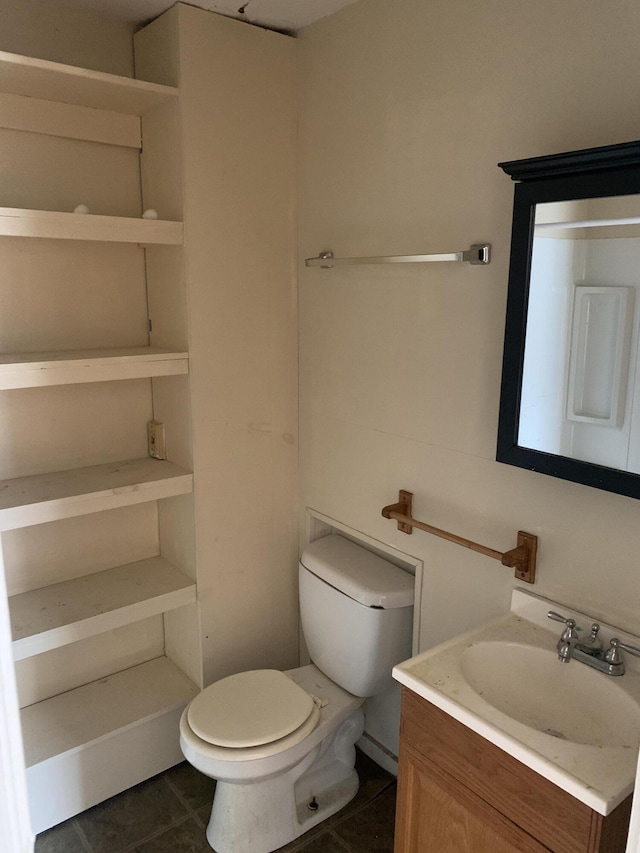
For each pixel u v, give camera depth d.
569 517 1.49
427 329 1.77
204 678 2.21
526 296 1.42
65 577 2.13
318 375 2.17
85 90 1.78
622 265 1.28
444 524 1.81
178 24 1.81
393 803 2.10
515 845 1.20
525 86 1.46
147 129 2.01
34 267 1.93
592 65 1.33
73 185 1.97
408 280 1.80
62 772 1.95
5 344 1.92
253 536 2.25
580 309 1.35
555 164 1.29
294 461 2.31
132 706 2.13
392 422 1.92
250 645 2.32
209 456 2.08
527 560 1.58
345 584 1.95
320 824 2.02
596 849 1.06
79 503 1.84
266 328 2.15
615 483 1.32
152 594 2.06
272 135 2.05
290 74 2.06
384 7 1.75
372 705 2.28
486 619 1.73
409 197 1.77
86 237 1.75
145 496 1.96
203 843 1.93
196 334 1.99
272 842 1.91
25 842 0.94
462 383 1.70
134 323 2.15
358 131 1.89
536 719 1.42
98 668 2.25
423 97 1.69
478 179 1.58
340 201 1.99
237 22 1.92
